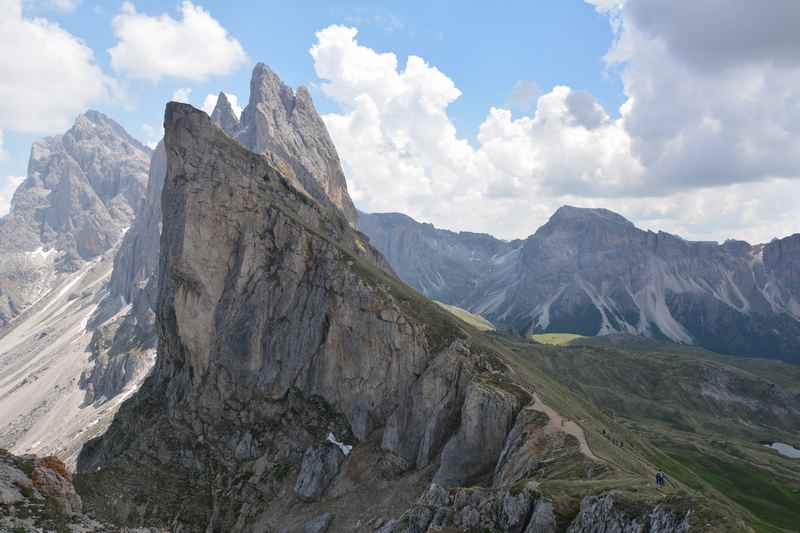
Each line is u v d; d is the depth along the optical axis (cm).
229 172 18300
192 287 17738
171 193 18938
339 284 15962
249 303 17362
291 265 17200
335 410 14988
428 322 15138
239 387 16725
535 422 10406
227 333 17312
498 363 13600
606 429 12850
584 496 6612
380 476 12744
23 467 6794
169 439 16662
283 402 15950
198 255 17688
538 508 6675
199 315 17612
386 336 14712
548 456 9100
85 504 13938
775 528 12456
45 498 6562
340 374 15150
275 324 16938
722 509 5231
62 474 7038
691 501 5381
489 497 7662
